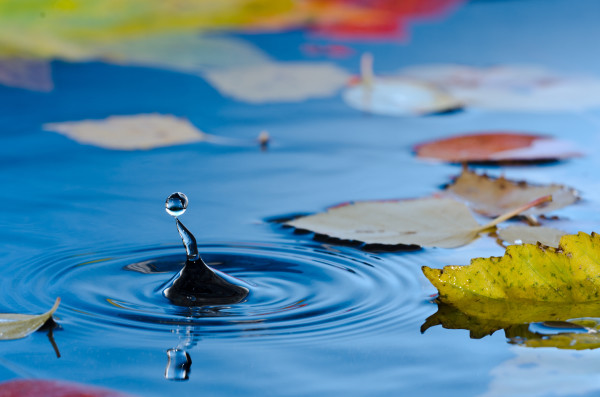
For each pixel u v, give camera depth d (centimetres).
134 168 63
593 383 50
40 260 55
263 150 65
